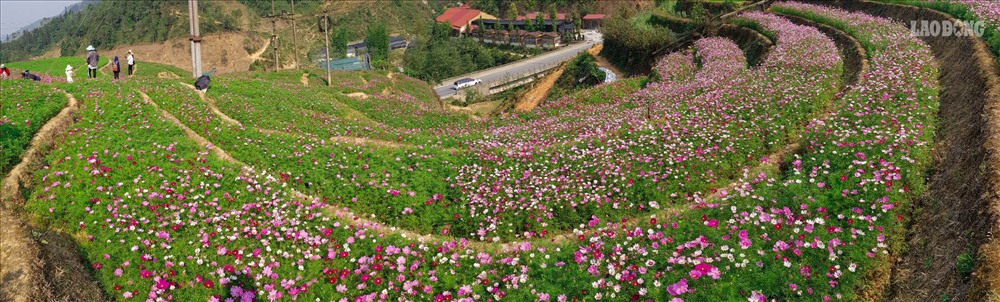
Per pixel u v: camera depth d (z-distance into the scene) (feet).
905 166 36.63
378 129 70.28
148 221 37.40
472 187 45.93
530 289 29.17
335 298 30.09
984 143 32.81
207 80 80.33
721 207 34.94
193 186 43.19
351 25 532.73
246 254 34.40
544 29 418.10
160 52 453.17
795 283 26.78
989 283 22.15
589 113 80.69
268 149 54.60
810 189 35.81
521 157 51.70
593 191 42.93
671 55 130.00
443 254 33.60
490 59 356.59
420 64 336.08
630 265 29.55
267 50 469.57
